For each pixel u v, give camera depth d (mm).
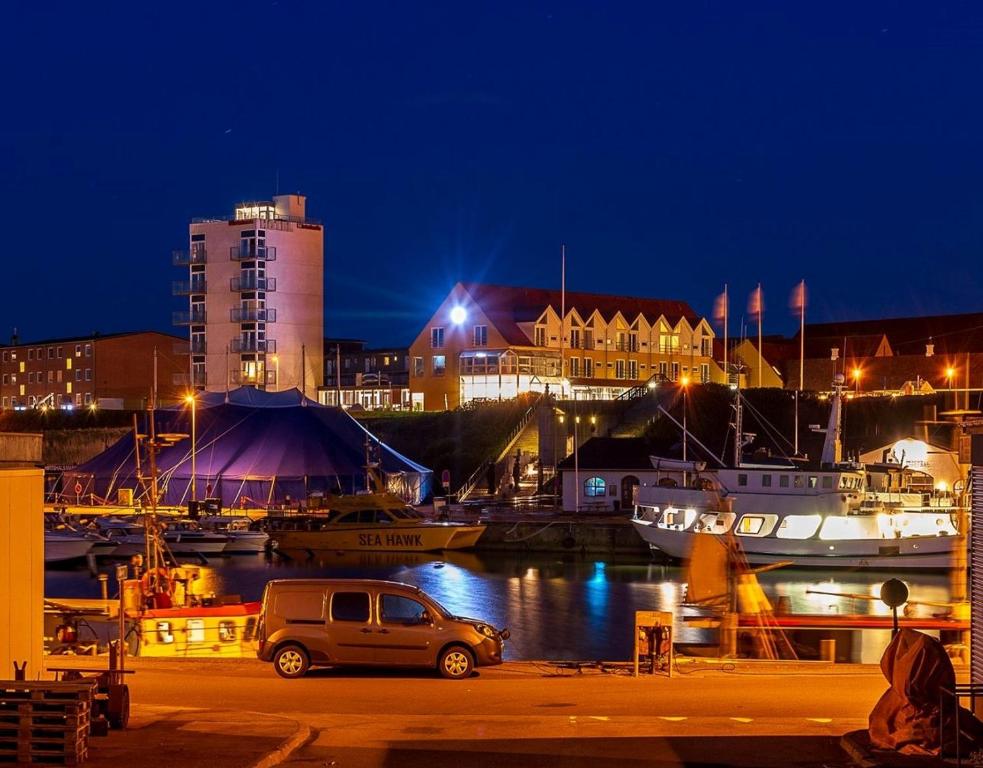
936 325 119312
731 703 21156
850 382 105375
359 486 77375
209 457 79000
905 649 16734
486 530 67938
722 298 91688
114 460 80375
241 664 25250
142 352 134375
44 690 15828
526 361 103500
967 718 16578
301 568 61562
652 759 16641
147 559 32844
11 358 141250
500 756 16812
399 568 61188
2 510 18562
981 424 18344
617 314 110125
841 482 58531
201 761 15766
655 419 85500
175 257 122188
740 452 65125
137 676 23859
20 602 19094
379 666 23781
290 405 83688
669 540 60375
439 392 106812
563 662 25516
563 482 74188
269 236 118312
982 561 18312
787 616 28359
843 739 17125
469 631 23844
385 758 16672
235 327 118625
